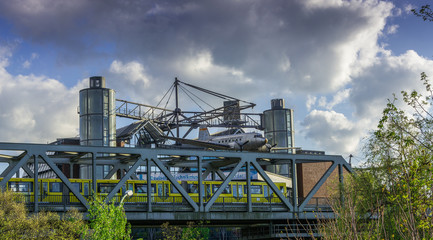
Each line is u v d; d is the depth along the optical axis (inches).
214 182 2345.0
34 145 1867.6
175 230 2352.4
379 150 1396.4
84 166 3693.4
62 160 2438.5
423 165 885.2
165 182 2199.8
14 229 1493.6
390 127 1019.9
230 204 2300.7
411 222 738.8
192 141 3410.4
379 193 1305.4
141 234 3038.9
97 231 1624.0
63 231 1589.6
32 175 2219.5
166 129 4687.5
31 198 1887.3
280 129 4960.6
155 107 4419.3
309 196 2412.6
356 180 1413.6
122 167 2546.8
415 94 913.5
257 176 3376.0
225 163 2721.5
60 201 1948.8
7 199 1552.7
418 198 842.8
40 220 1556.3
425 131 1031.0
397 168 959.0
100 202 1689.2
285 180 3597.4
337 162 2511.1
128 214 2007.9
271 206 2377.0
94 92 3895.2
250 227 2679.6
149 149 2089.1
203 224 2458.2
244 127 4965.6
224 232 3225.9
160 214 2065.7
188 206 2175.2
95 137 3850.9
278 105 5039.4
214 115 4923.7
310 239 2348.7
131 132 3988.7
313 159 2464.3
